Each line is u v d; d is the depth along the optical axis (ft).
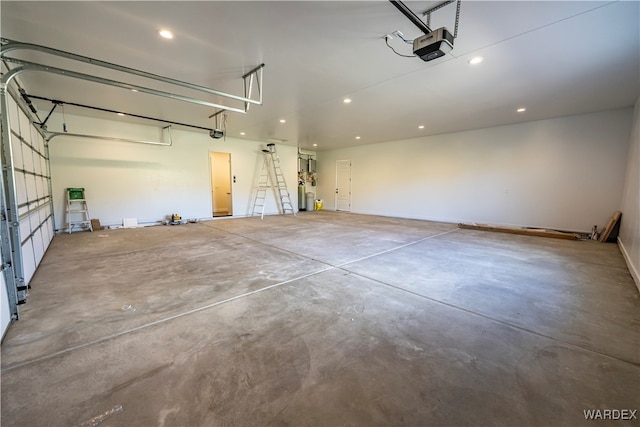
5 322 6.36
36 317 7.02
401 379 4.89
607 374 4.99
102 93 14.14
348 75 11.82
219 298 8.27
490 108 16.63
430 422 4.01
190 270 10.84
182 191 24.35
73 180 19.30
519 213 20.86
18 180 9.91
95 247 14.66
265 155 29.76
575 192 18.43
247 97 12.11
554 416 4.10
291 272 10.68
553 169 19.21
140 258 12.53
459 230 20.61
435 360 5.41
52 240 16.46
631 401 4.37
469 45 9.26
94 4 7.25
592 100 15.01
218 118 19.39
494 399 4.44
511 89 13.38
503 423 4.00
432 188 25.94
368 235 18.48
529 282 9.67
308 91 13.73
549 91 13.64
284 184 31.58
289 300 8.15
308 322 6.88
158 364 5.26
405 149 27.89
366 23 8.11
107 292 8.65
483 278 10.08
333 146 33.06
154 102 15.71
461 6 7.25
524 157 20.39
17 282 7.59
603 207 17.47
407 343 5.99
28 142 12.35
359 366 5.23
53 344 5.87
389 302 8.05
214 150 26.14
